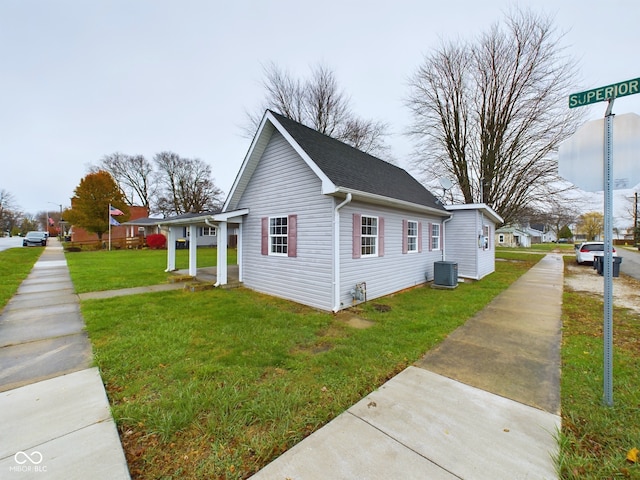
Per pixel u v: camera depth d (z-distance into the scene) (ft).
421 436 7.45
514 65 54.34
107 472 6.34
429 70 62.34
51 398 9.43
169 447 7.21
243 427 7.91
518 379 10.54
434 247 36.63
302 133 25.18
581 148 9.45
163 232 106.32
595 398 9.15
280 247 26.13
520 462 6.53
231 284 30.01
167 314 19.51
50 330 16.31
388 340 14.66
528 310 20.61
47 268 44.37
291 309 21.52
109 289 28.50
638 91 8.13
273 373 11.19
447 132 62.90
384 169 36.09
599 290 28.25
